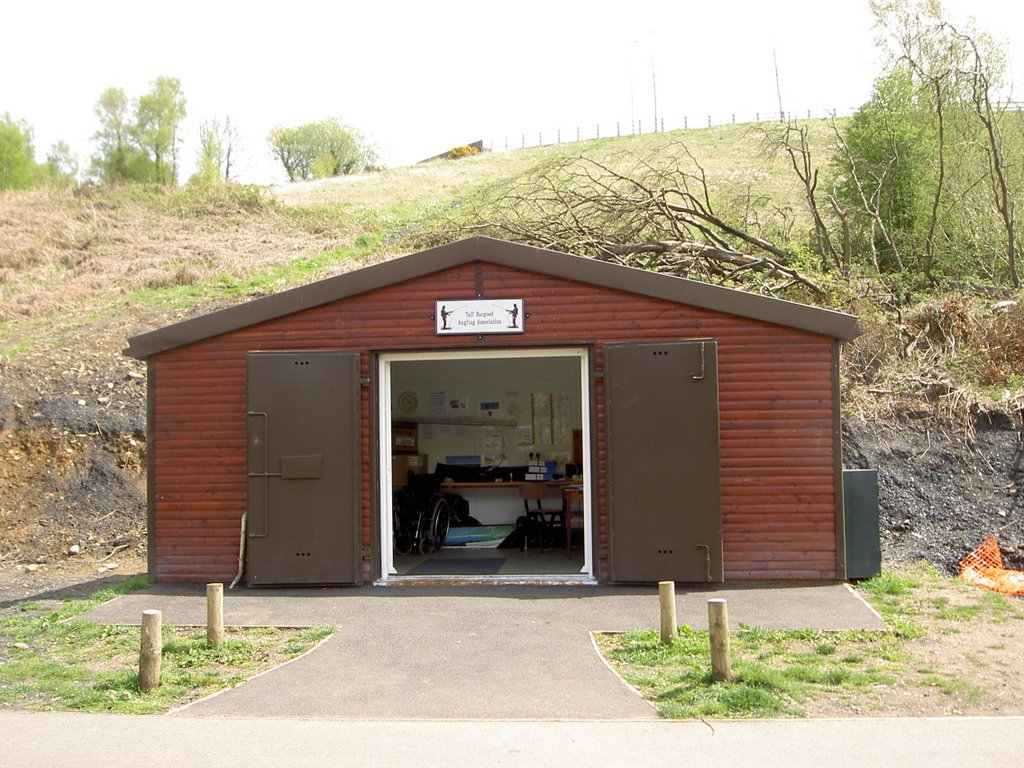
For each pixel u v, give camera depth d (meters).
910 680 6.82
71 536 13.82
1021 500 12.73
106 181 42.72
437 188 40.34
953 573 11.40
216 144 48.19
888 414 14.64
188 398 10.88
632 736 5.71
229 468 10.79
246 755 5.45
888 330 16.52
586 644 7.94
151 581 10.82
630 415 10.17
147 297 22.80
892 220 21.25
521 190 21.67
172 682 7.11
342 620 8.98
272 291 22.75
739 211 20.80
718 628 6.75
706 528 10.02
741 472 10.21
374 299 10.66
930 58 20.50
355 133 63.44
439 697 6.64
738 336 10.28
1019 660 7.32
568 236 18.27
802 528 10.16
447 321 10.52
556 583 10.42
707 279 17.83
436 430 15.07
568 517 12.69
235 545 10.77
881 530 12.48
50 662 7.81
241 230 31.39
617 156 20.92
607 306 10.40
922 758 5.23
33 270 26.28
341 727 6.00
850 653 7.55
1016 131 21.06
